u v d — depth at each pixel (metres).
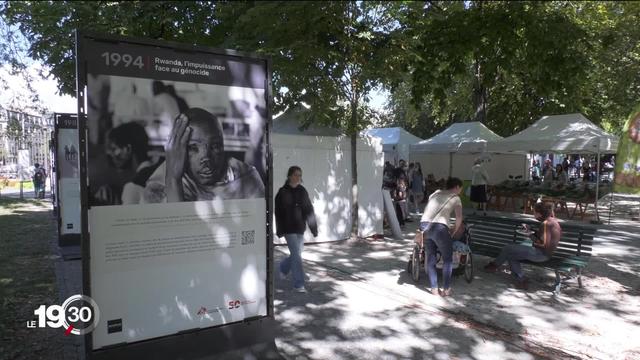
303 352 4.45
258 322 4.04
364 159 10.74
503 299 6.16
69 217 8.89
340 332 4.95
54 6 7.40
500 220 7.77
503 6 6.24
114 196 3.34
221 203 3.81
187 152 3.63
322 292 6.38
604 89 19.77
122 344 3.42
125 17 7.70
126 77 3.35
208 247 3.77
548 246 6.44
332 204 10.24
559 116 14.98
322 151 10.06
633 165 6.18
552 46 6.21
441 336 4.88
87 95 3.20
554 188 15.80
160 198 3.52
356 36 8.89
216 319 3.84
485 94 20.12
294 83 9.00
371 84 9.73
